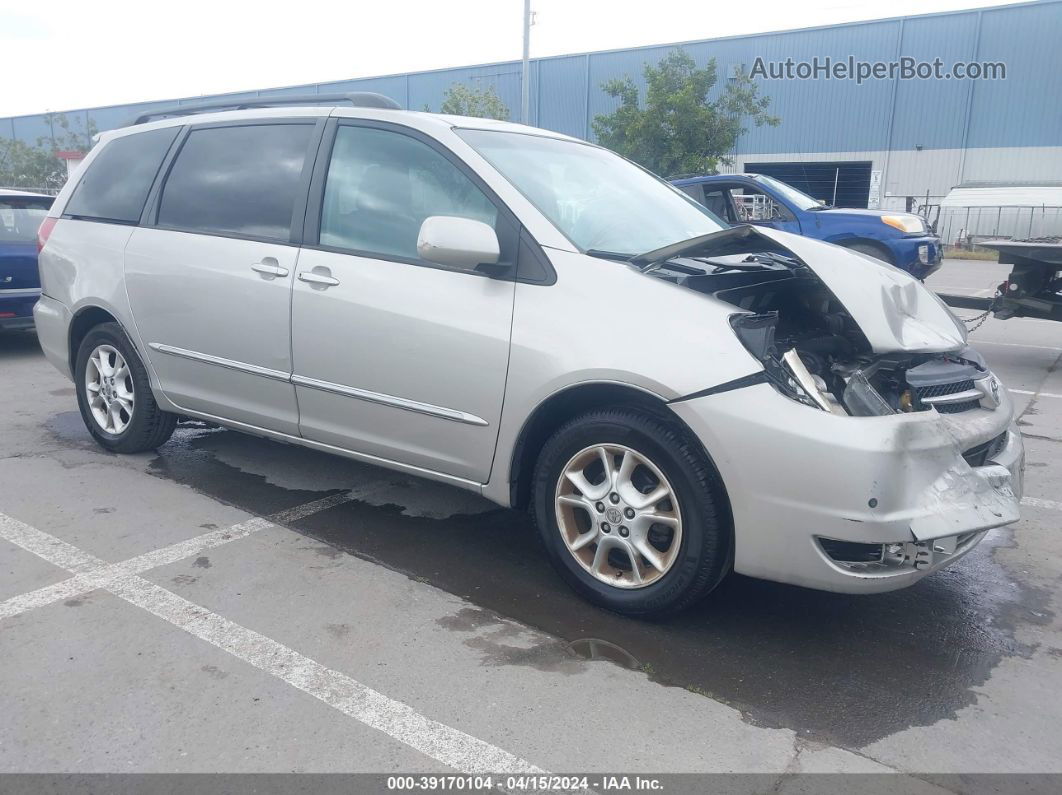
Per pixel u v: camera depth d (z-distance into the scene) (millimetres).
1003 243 7793
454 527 4137
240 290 4062
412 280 3529
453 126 3740
